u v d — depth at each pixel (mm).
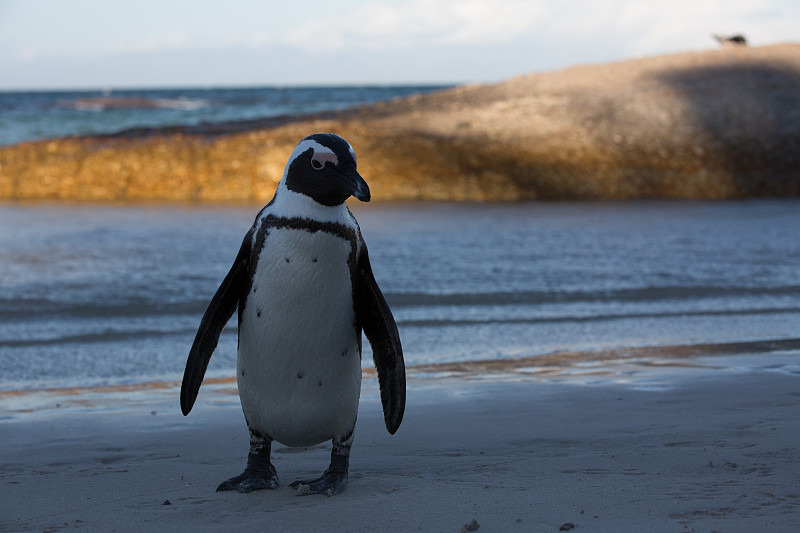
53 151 23891
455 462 4203
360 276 3633
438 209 19078
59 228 15312
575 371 6793
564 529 2871
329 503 3352
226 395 6172
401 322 8867
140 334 8234
